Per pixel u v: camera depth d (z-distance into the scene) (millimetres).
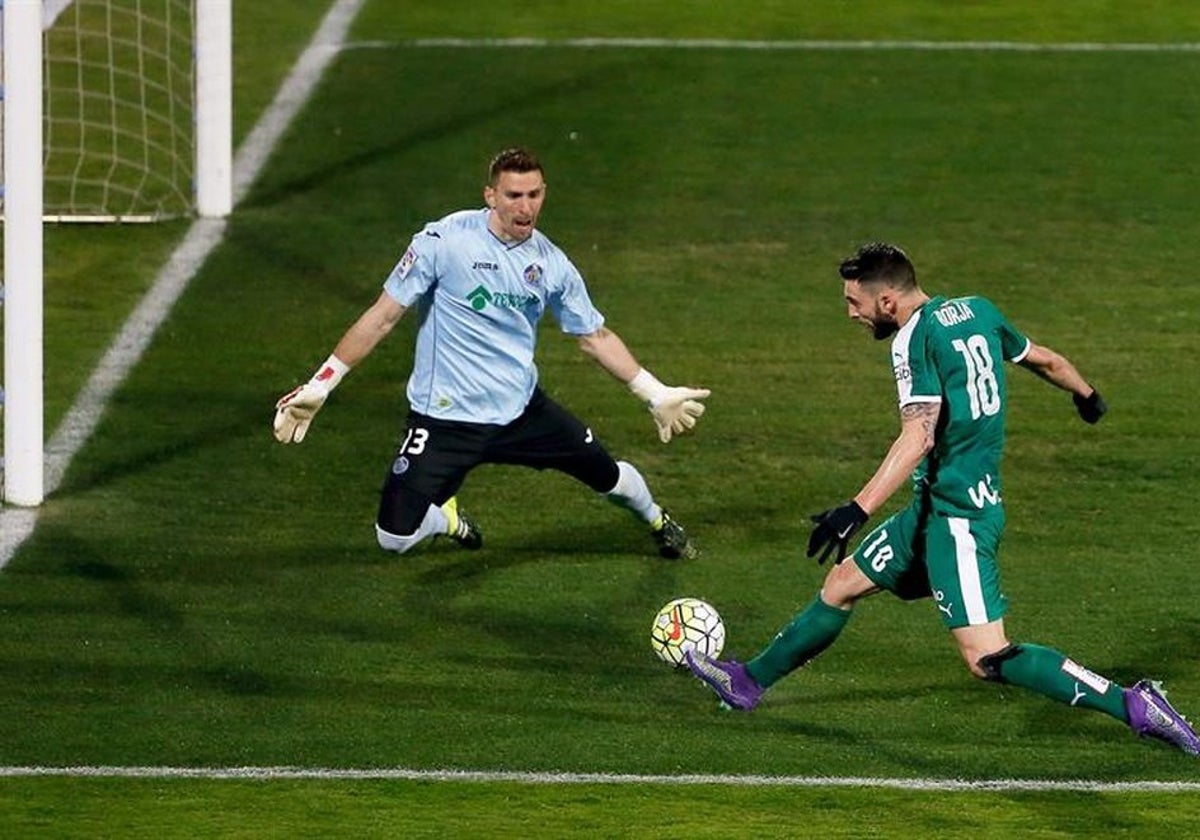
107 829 26172
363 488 40688
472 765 28625
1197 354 46750
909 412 26688
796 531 38875
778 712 30781
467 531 37250
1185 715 30672
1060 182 56344
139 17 60406
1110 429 43000
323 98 62812
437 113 61531
